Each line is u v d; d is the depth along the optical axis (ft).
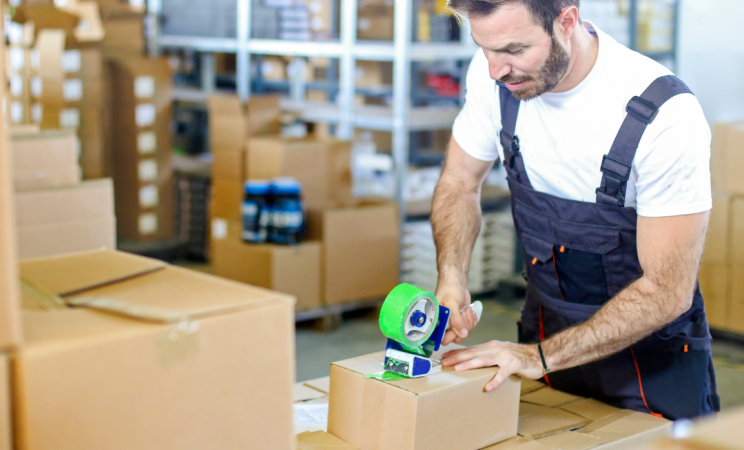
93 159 14.88
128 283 3.20
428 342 4.26
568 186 4.79
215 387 2.78
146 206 15.66
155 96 15.38
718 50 13.94
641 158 4.34
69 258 3.60
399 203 12.91
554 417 4.62
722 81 14.01
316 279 11.96
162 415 2.65
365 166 14.06
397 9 12.44
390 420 3.82
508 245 14.16
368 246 12.44
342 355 11.37
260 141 12.52
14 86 14.69
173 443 2.69
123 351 2.55
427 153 15.76
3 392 2.35
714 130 11.21
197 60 18.54
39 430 2.39
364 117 13.35
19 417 2.38
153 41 17.16
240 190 13.39
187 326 2.68
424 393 3.71
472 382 3.95
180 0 16.69
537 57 4.09
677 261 4.29
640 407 4.85
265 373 2.92
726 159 11.10
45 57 14.21
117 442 2.56
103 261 3.54
